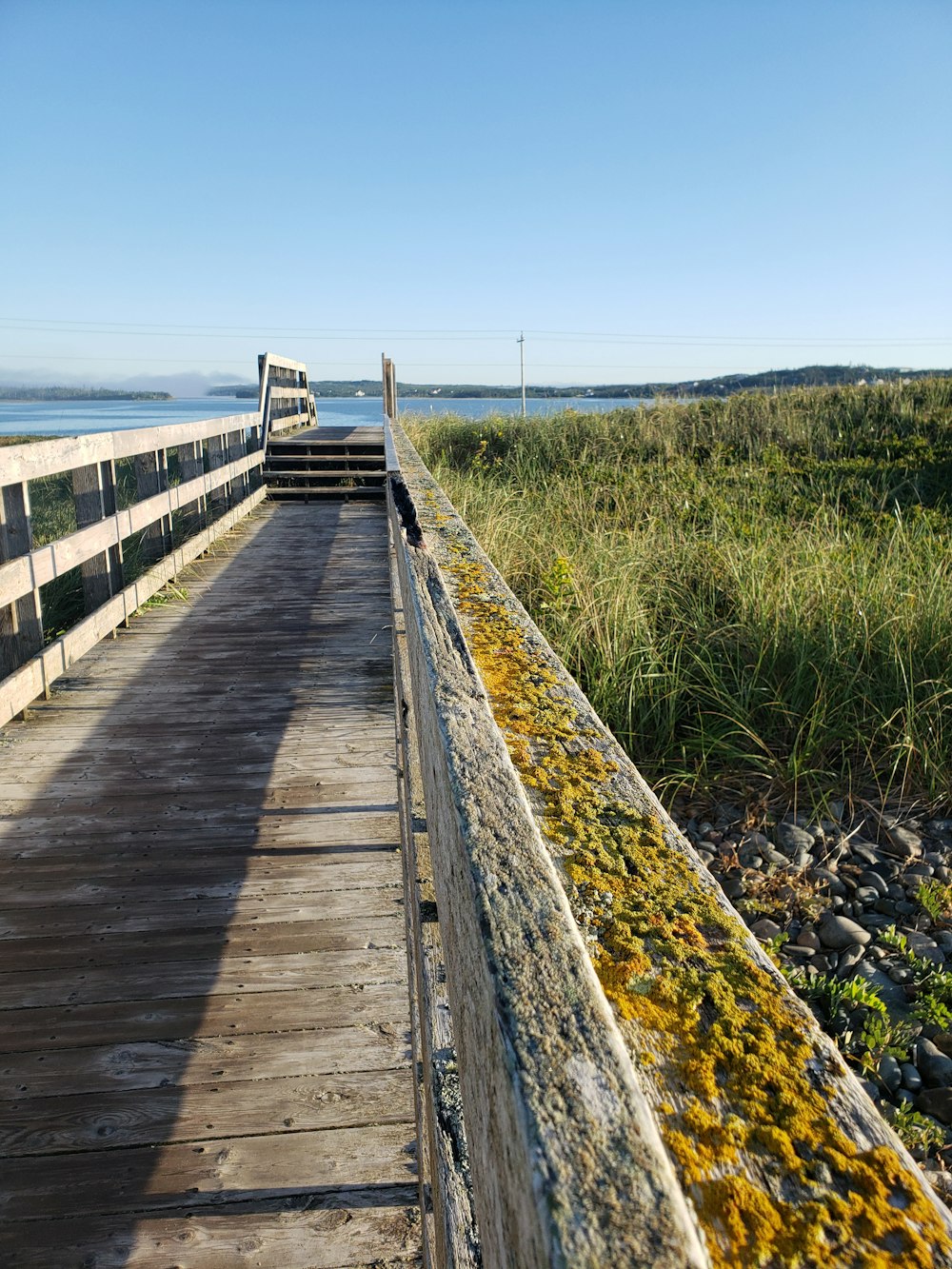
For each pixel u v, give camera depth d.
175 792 3.29
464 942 0.79
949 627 4.91
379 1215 1.69
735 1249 0.52
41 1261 1.59
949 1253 0.52
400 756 3.18
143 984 2.28
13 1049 2.06
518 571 6.48
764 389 15.73
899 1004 2.99
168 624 5.54
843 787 4.30
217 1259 1.60
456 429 16.34
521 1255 0.49
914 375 15.91
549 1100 0.51
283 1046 2.08
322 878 2.75
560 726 1.38
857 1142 0.60
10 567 3.83
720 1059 0.68
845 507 9.09
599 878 0.93
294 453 11.80
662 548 6.80
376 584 6.68
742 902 3.52
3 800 3.22
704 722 4.70
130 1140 1.83
